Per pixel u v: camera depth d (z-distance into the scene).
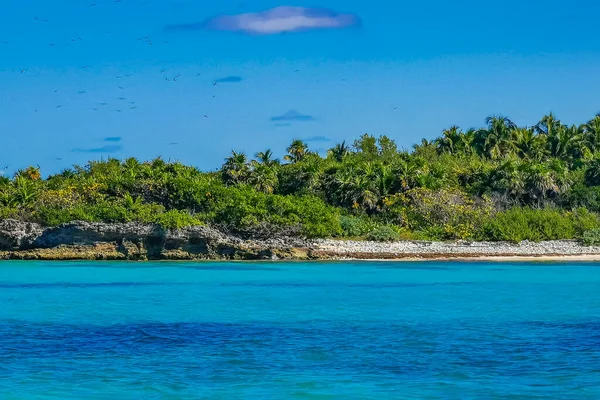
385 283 87.50
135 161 167.75
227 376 40.78
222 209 127.31
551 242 127.69
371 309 65.06
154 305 67.69
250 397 37.00
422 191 141.75
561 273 98.94
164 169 157.62
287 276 95.06
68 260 117.19
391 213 141.38
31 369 42.22
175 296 74.62
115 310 64.50
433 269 103.62
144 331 53.75
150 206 128.12
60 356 45.41
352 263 111.88
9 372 41.50
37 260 117.31
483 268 104.81
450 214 135.88
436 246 123.00
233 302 69.88
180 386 38.84
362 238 131.50
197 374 41.16
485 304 68.31
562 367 42.44
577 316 60.81
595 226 133.88
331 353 46.25
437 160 177.25
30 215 128.38
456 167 162.62
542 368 42.28
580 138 196.00
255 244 119.88
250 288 82.31
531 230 130.12
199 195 136.00
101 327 55.50
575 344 48.78
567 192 151.62
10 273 98.94
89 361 44.16
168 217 118.50
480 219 133.88
